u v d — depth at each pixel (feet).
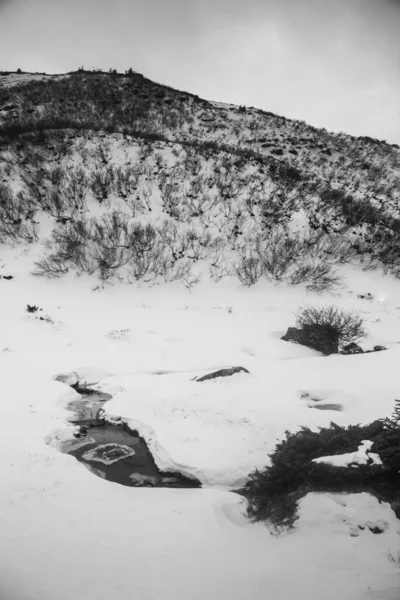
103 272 56.90
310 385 29.94
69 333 41.04
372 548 13.62
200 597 12.12
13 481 18.01
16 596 12.05
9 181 71.61
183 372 34.19
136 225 63.82
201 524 15.65
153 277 58.49
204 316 49.55
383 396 27.37
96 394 29.73
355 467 16.40
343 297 59.98
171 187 74.13
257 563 13.51
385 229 78.48
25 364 32.68
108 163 78.74
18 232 62.13
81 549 14.17
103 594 12.23
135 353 37.27
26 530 15.03
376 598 11.69
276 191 79.56
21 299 49.78
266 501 16.70
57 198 66.49
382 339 44.39
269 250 65.36
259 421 23.95
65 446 22.30
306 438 18.08
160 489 18.29
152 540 14.73
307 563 13.26
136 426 24.13
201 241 65.31
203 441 21.71
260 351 39.65
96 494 17.58
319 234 70.13
